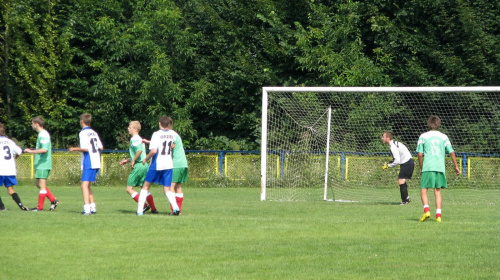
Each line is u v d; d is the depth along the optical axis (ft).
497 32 279.28
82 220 99.50
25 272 62.34
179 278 60.03
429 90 155.53
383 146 222.48
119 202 149.28
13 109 305.94
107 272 62.54
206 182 230.68
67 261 67.77
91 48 308.19
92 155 111.04
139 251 73.61
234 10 302.66
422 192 104.01
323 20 285.23
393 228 93.71
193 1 301.63
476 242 80.28
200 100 279.08
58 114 296.51
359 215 116.37
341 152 212.84
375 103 228.63
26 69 288.92
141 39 269.64
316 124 218.38
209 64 296.71
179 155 114.01
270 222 100.01
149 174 110.83
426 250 74.54
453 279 59.62
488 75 261.03
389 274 61.72
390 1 286.05
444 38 281.74
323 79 275.80
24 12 285.23
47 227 90.99
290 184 212.02
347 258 69.72
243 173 235.81
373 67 266.57
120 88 290.56
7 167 118.62
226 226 94.53
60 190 201.36
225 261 68.03
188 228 91.86
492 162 209.15
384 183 212.64
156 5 277.64
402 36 275.59
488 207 139.03
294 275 61.31
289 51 284.82
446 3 280.51
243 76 283.79
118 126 299.58
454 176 209.97
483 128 227.20
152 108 269.44
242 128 294.05
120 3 312.71
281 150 215.72
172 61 280.10
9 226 91.76
